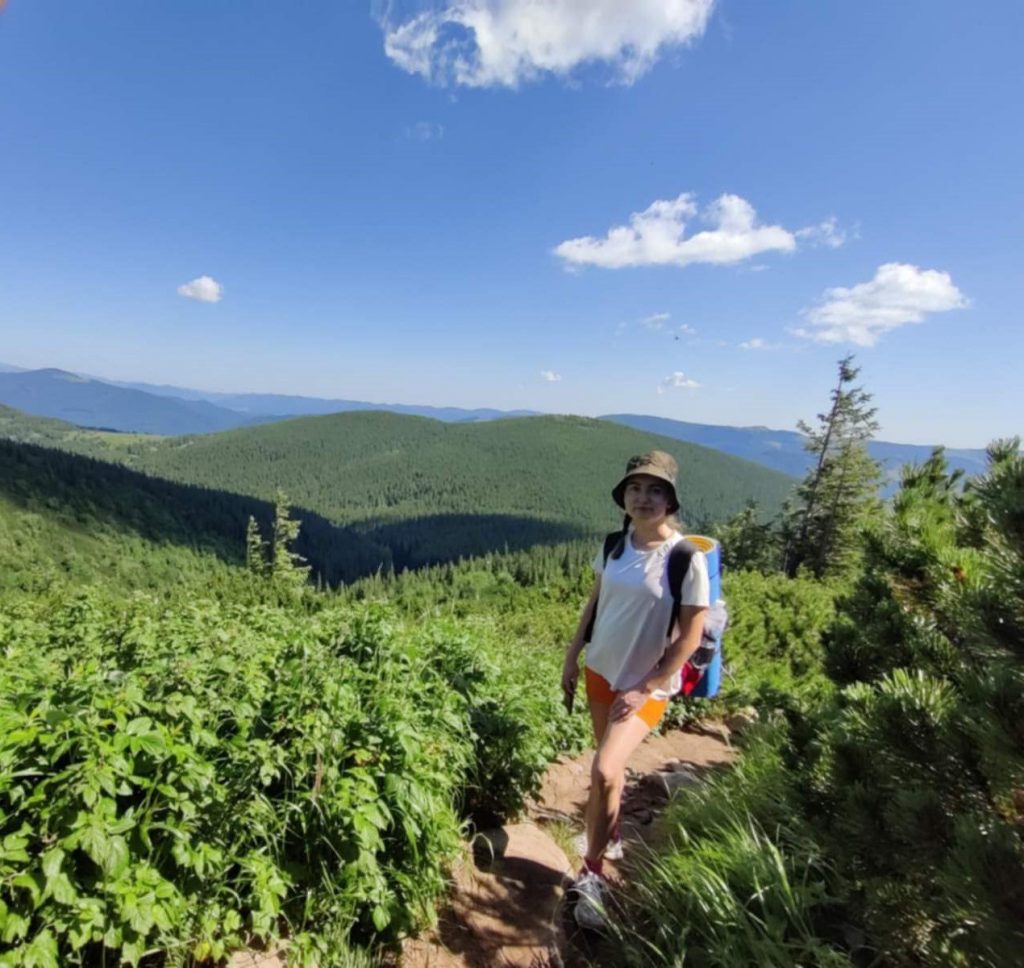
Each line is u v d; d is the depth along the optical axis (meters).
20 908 1.83
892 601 2.73
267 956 2.31
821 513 34.28
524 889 3.08
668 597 2.82
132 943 1.94
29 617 8.05
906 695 1.89
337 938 2.41
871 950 2.21
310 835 2.60
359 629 4.22
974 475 1.84
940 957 1.58
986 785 1.64
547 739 4.74
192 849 2.20
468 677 4.42
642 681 2.77
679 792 4.25
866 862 1.86
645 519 2.90
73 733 2.17
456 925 2.77
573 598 19.75
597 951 2.66
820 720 2.53
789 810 2.84
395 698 3.38
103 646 4.90
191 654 3.45
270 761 2.54
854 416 33.53
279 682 3.28
